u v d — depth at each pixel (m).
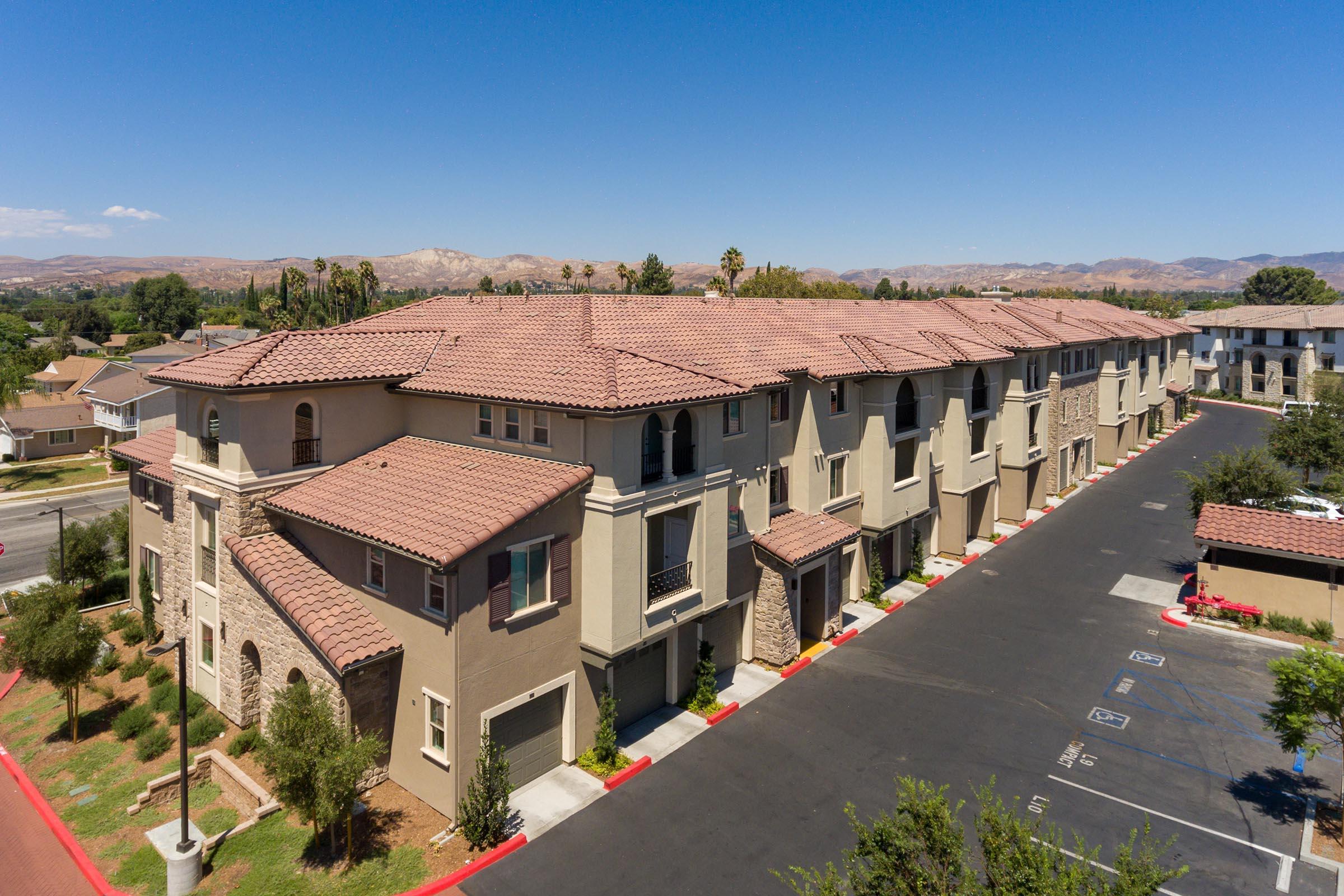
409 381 22.62
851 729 20.48
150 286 167.25
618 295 29.48
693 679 22.31
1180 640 25.72
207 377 20.28
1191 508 31.69
